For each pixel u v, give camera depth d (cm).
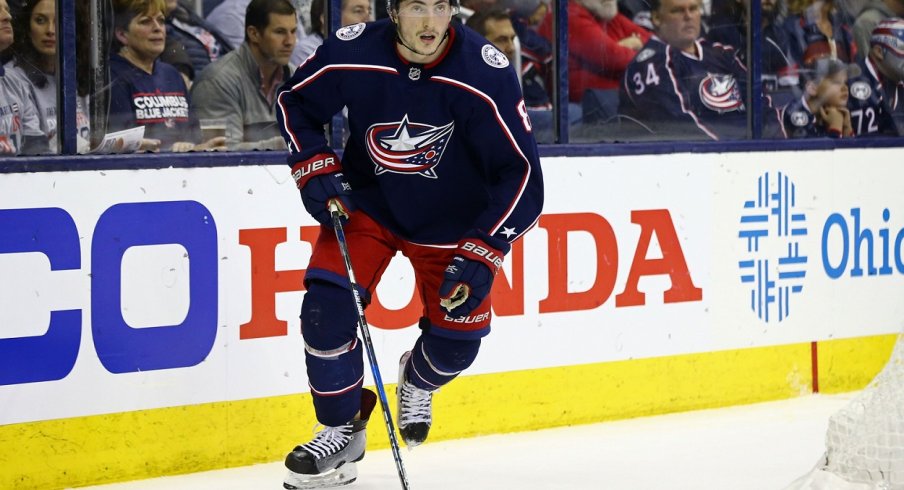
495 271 1288
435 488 1452
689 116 1869
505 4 1719
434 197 1347
